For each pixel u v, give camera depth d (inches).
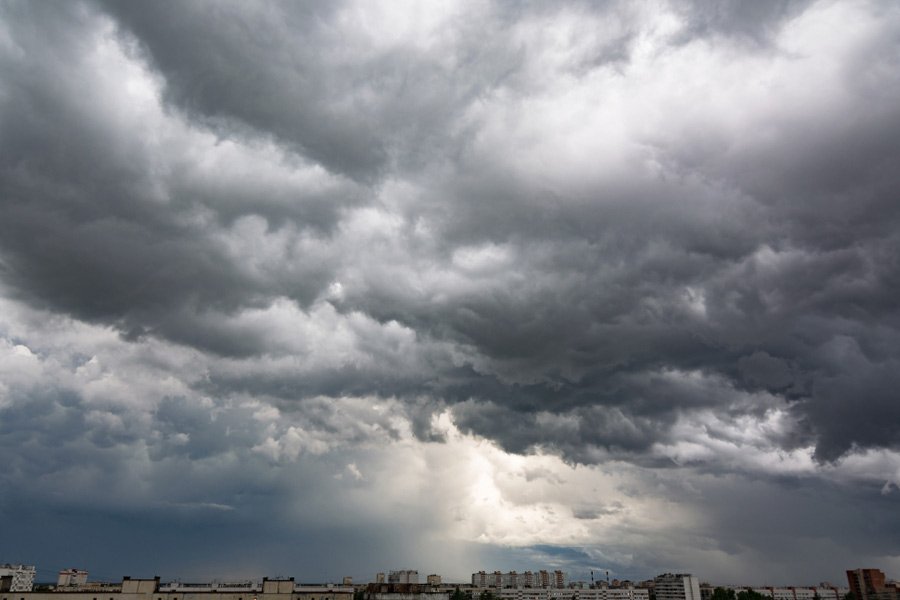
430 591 5782.5
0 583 6245.1
